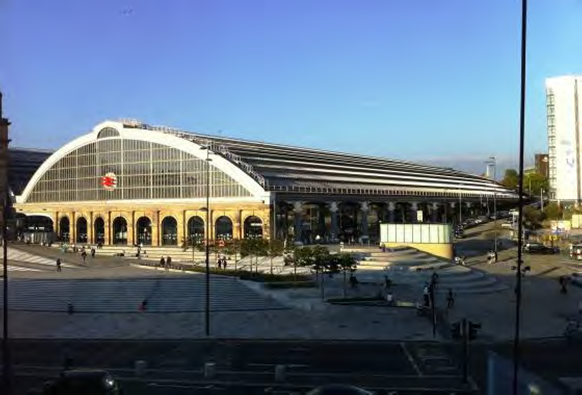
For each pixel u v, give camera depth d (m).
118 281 63.31
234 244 76.19
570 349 38.19
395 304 53.81
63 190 131.38
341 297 56.62
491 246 115.38
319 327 45.59
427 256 77.75
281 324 47.06
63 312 55.28
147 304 56.25
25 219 138.88
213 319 49.91
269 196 100.81
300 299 55.78
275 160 122.12
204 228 109.62
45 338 44.12
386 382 30.83
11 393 29.58
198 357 37.34
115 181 121.81
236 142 133.38
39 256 95.94
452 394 28.48
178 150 112.81
